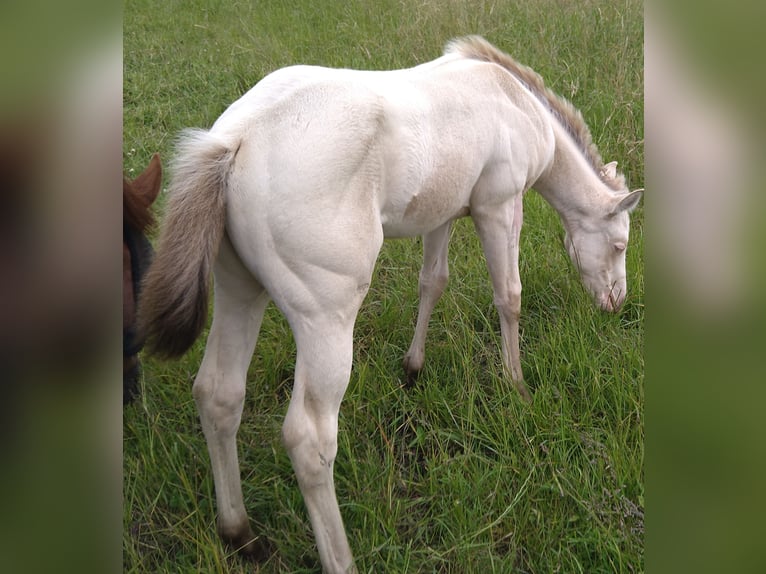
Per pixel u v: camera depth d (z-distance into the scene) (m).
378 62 5.38
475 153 2.62
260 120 2.06
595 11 6.18
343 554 2.19
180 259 1.97
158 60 5.87
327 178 2.04
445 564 2.34
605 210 3.30
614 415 2.89
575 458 2.70
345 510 2.47
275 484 2.51
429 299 3.14
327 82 2.18
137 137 4.59
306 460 2.09
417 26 5.91
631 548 2.29
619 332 3.43
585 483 2.52
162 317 1.98
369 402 2.86
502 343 3.16
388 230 2.50
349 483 2.50
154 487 2.49
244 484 2.58
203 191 1.99
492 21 6.16
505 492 2.53
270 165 2.02
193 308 2.00
